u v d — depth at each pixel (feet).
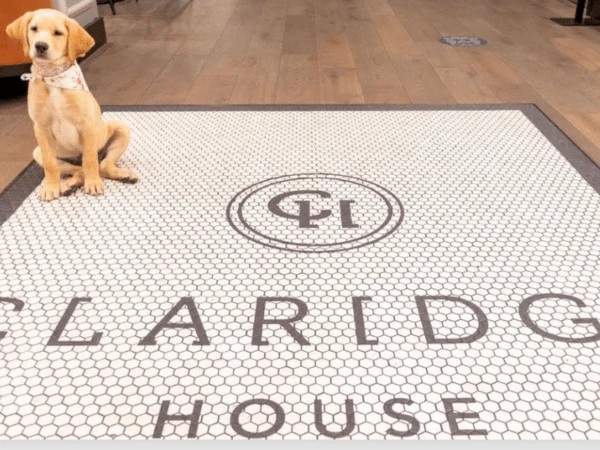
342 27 14.17
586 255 5.20
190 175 6.68
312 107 8.81
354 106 8.85
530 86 9.86
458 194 6.22
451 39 12.90
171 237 5.49
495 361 4.05
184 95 9.45
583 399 3.75
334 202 6.05
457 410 3.67
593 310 4.53
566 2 16.84
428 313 4.50
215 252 5.25
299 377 3.93
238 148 7.36
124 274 4.97
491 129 7.94
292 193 6.24
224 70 10.82
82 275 4.96
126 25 14.42
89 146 6.15
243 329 4.35
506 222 5.71
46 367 4.01
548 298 4.66
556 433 3.51
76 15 11.29
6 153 7.41
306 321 4.42
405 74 10.52
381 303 4.61
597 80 10.18
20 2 9.01
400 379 3.91
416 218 5.76
